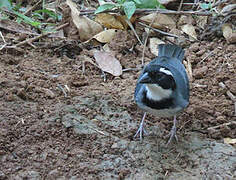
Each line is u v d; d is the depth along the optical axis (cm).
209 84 860
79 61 903
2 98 780
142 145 720
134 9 949
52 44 930
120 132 742
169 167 681
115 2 1060
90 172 662
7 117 738
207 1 1077
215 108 802
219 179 664
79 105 785
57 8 1063
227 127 756
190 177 666
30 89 811
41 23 996
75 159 681
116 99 809
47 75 855
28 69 862
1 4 959
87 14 1002
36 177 647
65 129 730
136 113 788
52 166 666
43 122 736
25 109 761
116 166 676
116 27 994
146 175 665
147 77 670
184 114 788
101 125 750
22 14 988
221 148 721
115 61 904
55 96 805
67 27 991
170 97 682
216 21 988
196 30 1011
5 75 835
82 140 718
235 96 833
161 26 1005
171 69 720
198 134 754
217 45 955
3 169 654
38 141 706
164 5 1054
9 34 962
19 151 684
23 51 908
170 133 742
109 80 870
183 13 1004
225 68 892
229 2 1041
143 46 953
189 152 713
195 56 923
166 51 798
